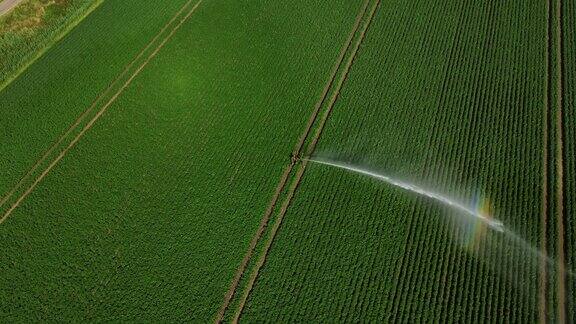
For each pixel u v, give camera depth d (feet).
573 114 91.56
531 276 72.49
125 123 97.50
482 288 71.77
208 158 90.84
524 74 98.99
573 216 77.77
